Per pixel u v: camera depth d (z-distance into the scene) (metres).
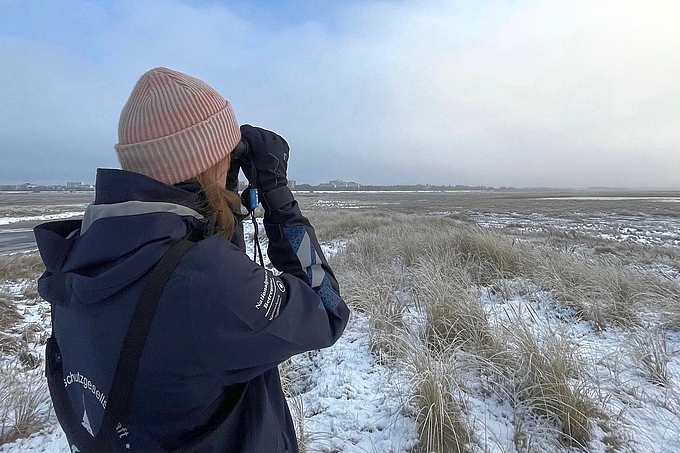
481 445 2.66
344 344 4.20
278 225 1.22
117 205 0.88
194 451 0.86
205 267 0.85
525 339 3.47
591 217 27.64
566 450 2.62
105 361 0.83
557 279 5.36
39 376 3.77
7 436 2.91
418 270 5.95
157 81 0.97
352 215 20.78
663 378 3.29
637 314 4.62
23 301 6.66
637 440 2.66
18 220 30.12
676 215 29.38
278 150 1.25
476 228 9.41
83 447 0.91
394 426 2.88
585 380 3.15
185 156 0.94
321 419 3.01
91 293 0.83
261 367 0.93
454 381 3.07
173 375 0.83
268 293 0.91
